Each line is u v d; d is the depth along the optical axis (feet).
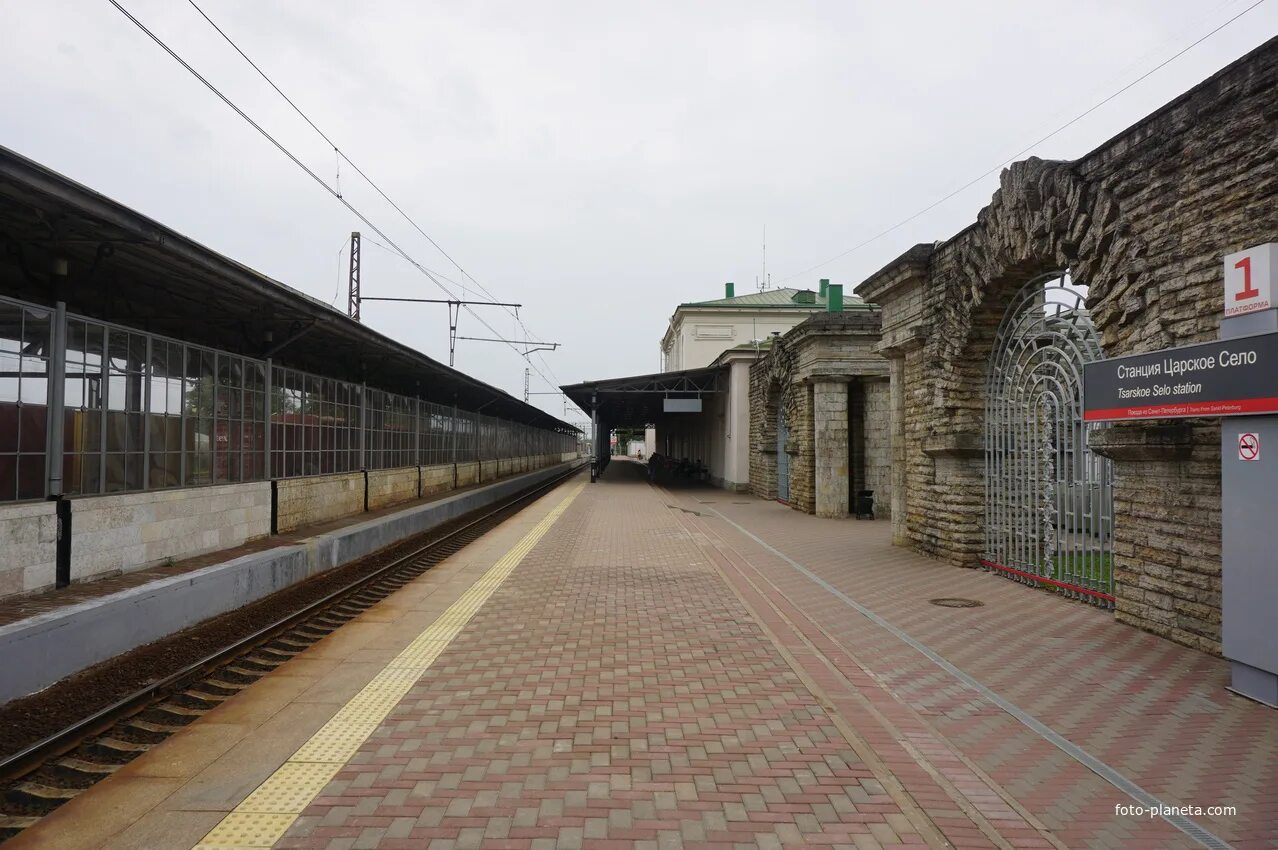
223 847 10.14
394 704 15.97
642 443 382.01
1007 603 26.53
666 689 16.99
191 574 25.93
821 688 17.10
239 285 29.50
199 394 32.04
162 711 17.19
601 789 11.86
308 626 25.31
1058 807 11.42
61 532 23.39
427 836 10.39
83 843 10.30
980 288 31.04
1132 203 22.00
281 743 13.83
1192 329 19.81
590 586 29.86
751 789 11.88
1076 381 27.17
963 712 15.61
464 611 25.52
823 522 55.52
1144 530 22.30
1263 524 15.65
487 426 108.68
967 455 34.37
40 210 20.67
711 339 136.26
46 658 18.45
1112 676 18.01
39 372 22.79
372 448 57.62
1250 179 18.16
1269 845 10.31
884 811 11.19
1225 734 14.29
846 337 58.34
